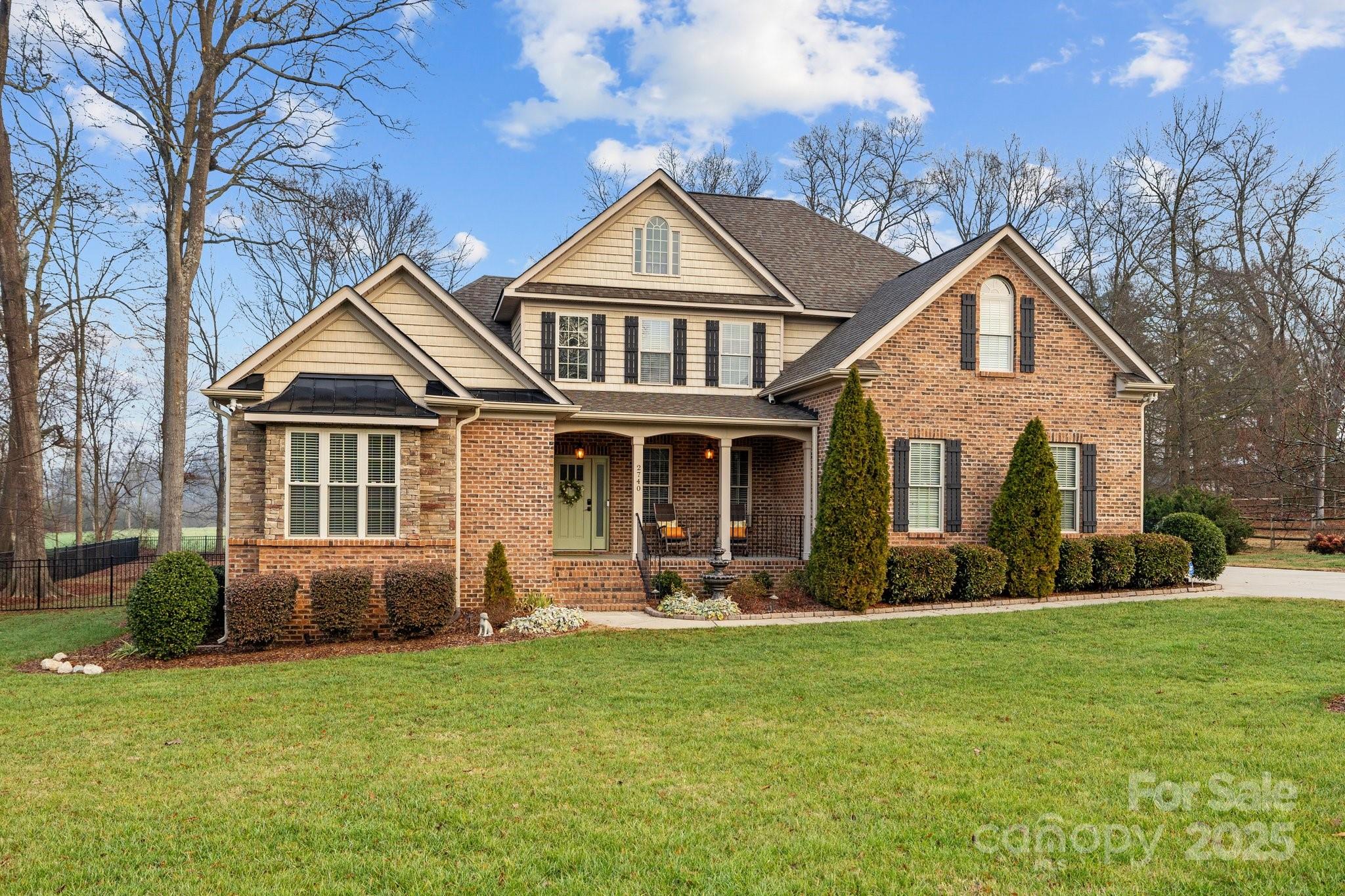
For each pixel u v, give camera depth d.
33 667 12.22
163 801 6.38
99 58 20.75
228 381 14.41
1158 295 35.53
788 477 20.20
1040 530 16.84
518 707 9.09
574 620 14.18
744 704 9.16
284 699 9.65
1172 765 6.92
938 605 16.30
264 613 12.75
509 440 16.44
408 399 14.74
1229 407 33.78
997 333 18.58
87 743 8.00
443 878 5.04
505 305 19.73
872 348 17.42
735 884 4.94
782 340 20.38
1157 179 35.91
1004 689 9.74
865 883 4.93
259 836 5.70
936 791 6.40
